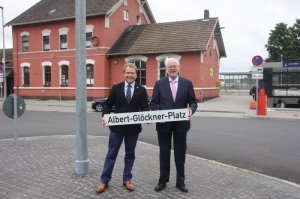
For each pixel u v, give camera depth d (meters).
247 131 10.87
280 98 21.36
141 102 4.79
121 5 28.91
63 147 7.62
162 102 4.68
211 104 23.11
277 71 21.52
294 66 20.84
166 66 4.74
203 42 24.34
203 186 4.88
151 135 9.98
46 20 28.80
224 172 5.68
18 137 9.34
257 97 15.88
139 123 4.66
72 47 28.33
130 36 28.22
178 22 27.73
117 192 4.55
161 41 26.09
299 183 5.33
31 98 30.59
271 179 5.28
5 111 8.18
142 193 4.53
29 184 4.86
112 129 4.68
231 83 45.62
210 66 28.06
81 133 5.32
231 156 7.18
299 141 8.98
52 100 29.16
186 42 24.94
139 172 5.60
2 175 5.31
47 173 5.41
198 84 24.55
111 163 4.67
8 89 35.22
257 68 15.69
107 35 27.05
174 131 4.67
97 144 8.09
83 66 5.25
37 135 9.91
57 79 29.19
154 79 25.91
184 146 4.68
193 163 6.30
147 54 26.02
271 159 6.91
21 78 31.12
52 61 29.34
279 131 10.89
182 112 4.52
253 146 8.27
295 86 21.16
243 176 5.44
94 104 19.05
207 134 10.20
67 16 28.02
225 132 10.62
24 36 30.98
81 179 5.08
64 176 5.24
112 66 27.44
